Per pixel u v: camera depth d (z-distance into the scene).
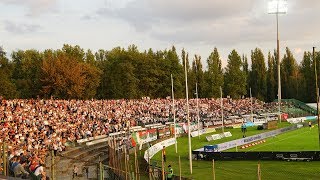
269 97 189.75
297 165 52.25
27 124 59.78
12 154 37.19
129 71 134.00
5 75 112.50
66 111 76.31
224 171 50.72
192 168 53.59
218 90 163.62
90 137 68.12
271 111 136.62
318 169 49.47
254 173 49.00
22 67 134.75
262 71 190.00
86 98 123.31
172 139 81.75
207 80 165.00
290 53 191.50
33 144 50.25
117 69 134.62
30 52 137.88
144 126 89.00
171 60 145.88
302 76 184.25
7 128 54.38
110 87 135.75
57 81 111.38
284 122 119.56
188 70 158.12
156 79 142.75
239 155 57.56
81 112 79.56
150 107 103.94
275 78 190.25
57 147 53.19
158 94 146.12
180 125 93.25
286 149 67.81
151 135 77.31
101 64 153.62
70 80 113.06
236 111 127.06
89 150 61.38
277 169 50.50
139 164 53.47
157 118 97.12
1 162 32.44
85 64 124.75
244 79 170.12
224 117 116.62
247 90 193.25
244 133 88.94
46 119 66.12
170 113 105.19
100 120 79.69
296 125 104.75
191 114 109.75
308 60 182.25
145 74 140.88
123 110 93.31
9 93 110.25
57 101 81.56
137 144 69.50
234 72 169.00
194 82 160.75
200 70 164.62
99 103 92.06
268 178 46.28
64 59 115.62
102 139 70.38
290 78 187.25
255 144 74.62
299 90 183.75
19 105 69.31
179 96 148.12
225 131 100.75
